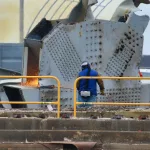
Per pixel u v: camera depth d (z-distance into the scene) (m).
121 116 48.94
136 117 49.44
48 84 66.19
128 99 68.38
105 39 66.56
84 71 55.72
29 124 45.41
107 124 45.22
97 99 65.50
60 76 66.25
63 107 64.06
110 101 67.00
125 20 72.81
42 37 70.88
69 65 66.38
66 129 45.22
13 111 50.66
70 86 66.19
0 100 73.38
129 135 44.34
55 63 66.31
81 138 44.59
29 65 69.38
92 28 66.50
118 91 67.62
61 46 66.44
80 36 66.44
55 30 66.38
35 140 44.56
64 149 42.81
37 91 65.62
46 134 44.69
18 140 44.59
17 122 45.44
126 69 68.12
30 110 52.53
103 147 43.03
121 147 42.97
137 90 69.06
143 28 69.31
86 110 52.38
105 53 66.56
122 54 67.69
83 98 55.81
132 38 68.19
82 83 55.75
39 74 66.12
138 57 68.81
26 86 68.75
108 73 66.88
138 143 44.12
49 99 65.88
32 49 69.31
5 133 44.66
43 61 66.06
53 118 45.72
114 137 44.41
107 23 66.56
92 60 66.31
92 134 44.56
